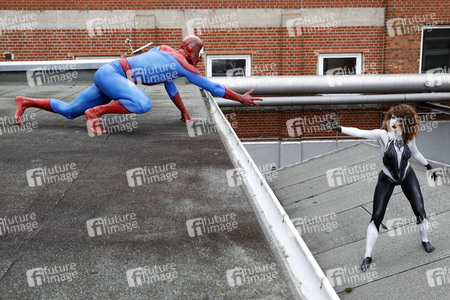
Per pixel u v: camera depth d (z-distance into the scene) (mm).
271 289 2002
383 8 13117
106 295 1996
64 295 1998
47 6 12898
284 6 13078
